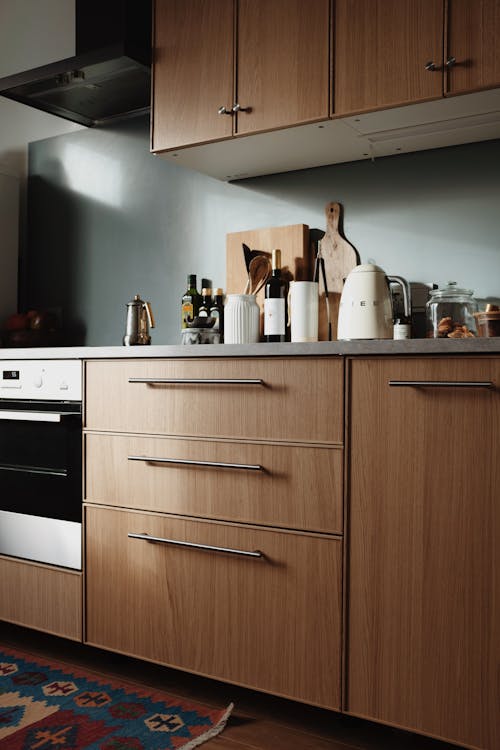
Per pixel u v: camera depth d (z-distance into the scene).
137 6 2.63
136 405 2.16
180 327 2.88
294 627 1.85
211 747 1.79
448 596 1.65
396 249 2.39
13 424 2.48
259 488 1.91
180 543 2.03
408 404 1.70
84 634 2.26
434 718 1.66
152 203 2.98
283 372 1.88
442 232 2.31
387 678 1.72
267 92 2.24
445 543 1.65
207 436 2.01
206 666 2.00
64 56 3.15
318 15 2.16
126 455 2.17
